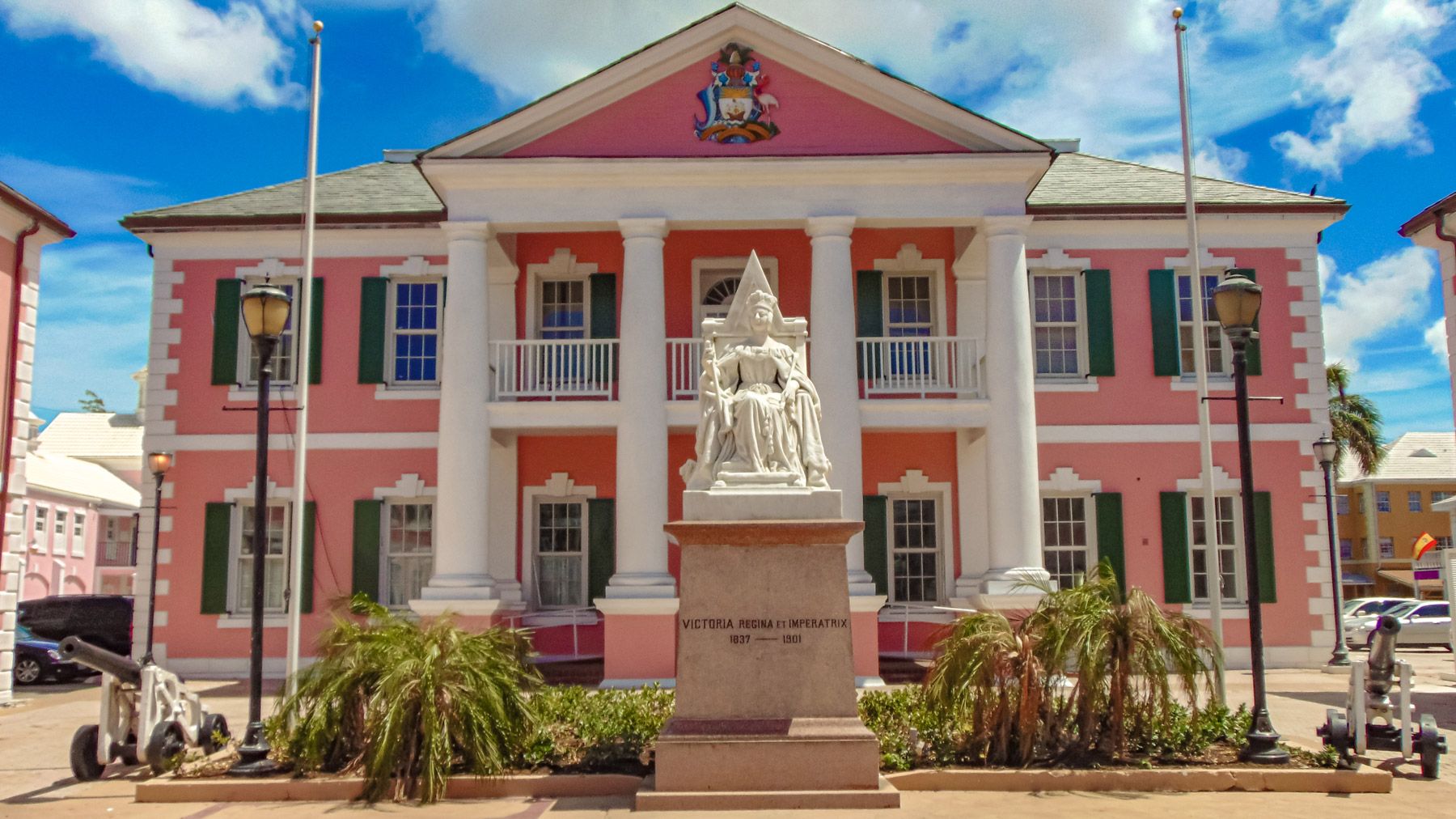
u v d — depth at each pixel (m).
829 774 8.76
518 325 21.69
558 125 19.19
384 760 9.34
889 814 8.45
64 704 18.33
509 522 21.30
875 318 21.59
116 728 10.95
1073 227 21.88
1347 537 53.81
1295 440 21.70
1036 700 9.84
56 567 40.78
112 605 27.95
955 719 10.12
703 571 9.04
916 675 18.62
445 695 9.58
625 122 19.19
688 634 8.97
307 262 17.23
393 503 21.61
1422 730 10.60
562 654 21.03
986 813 8.55
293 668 16.19
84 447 48.94
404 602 21.33
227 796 9.52
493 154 19.02
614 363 21.47
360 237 21.97
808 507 9.20
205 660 21.00
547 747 9.97
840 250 18.75
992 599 17.78
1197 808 8.86
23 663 23.25
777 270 21.64
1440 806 9.05
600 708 11.37
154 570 19.47
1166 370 21.56
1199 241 22.05
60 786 10.47
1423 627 31.14
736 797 8.58
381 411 21.56
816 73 19.30
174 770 10.28
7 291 17.88
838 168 18.81
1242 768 9.77
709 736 8.80
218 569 21.16
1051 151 18.81
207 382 21.73
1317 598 21.34
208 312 21.94
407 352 21.97
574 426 19.09
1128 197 22.22
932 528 21.61
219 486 21.48
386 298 21.91
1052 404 21.58
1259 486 21.59
